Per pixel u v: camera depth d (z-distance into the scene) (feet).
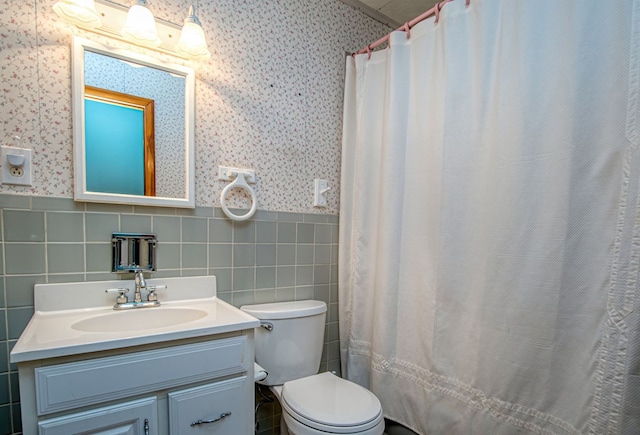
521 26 3.33
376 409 3.68
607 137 2.84
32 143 3.26
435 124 4.23
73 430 2.44
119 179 3.71
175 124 4.03
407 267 4.51
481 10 3.68
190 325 2.99
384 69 5.01
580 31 2.97
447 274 4.01
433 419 4.08
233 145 4.50
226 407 3.12
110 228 3.68
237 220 4.49
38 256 3.33
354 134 5.46
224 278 4.49
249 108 4.62
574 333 3.02
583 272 2.97
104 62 3.61
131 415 2.66
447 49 3.98
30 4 3.22
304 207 5.26
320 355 4.80
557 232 3.09
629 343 2.73
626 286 2.75
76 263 3.51
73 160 3.44
